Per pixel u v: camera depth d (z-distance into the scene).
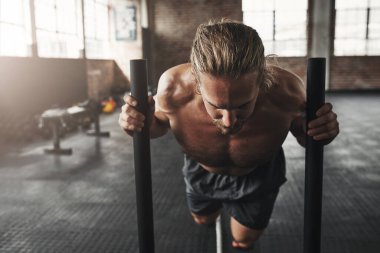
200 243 2.04
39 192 2.93
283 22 10.50
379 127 5.35
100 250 2.00
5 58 5.30
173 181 3.15
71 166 3.67
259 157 1.22
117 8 9.78
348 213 2.42
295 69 10.65
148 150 0.88
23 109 5.67
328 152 3.98
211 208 1.64
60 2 7.19
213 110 0.79
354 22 10.32
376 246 2.00
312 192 0.86
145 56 9.66
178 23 10.49
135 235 2.16
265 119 1.11
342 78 10.59
